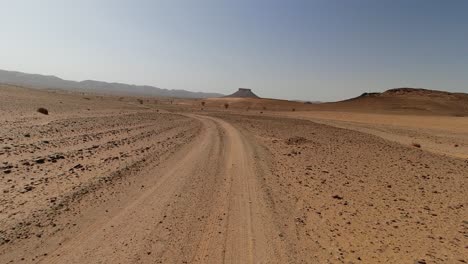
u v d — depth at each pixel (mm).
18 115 22703
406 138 29328
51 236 5410
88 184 8312
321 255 5422
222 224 6492
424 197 9414
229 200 8031
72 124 21000
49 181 8328
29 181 8195
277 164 13344
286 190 9344
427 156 18078
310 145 20172
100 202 7172
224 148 16594
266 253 5375
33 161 10211
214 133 23891
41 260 4676
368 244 5977
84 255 4895
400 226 6980
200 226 6309
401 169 13688
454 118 70312
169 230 6012
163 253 5125
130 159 11789
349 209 7957
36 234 5430
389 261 5340
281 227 6535
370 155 17312
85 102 50344
